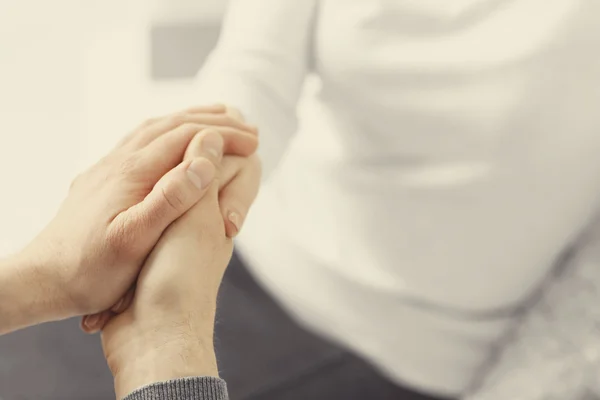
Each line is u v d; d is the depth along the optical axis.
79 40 1.43
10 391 0.90
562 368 0.85
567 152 0.84
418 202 0.89
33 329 0.95
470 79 0.84
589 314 0.85
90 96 1.35
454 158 0.87
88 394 0.90
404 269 0.92
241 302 1.01
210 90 0.86
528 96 0.83
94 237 0.71
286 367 0.96
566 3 0.82
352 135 0.92
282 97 0.87
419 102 0.86
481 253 0.89
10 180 1.22
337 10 0.88
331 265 0.96
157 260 0.71
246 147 0.78
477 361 0.95
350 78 0.88
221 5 1.43
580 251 0.89
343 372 0.96
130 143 0.76
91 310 0.72
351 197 0.94
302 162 0.99
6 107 1.31
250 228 1.02
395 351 0.95
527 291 0.92
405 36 0.86
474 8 0.85
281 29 0.87
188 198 0.71
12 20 1.42
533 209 0.86
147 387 0.66
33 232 1.15
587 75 0.83
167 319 0.69
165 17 1.43
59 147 1.27
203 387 0.66
